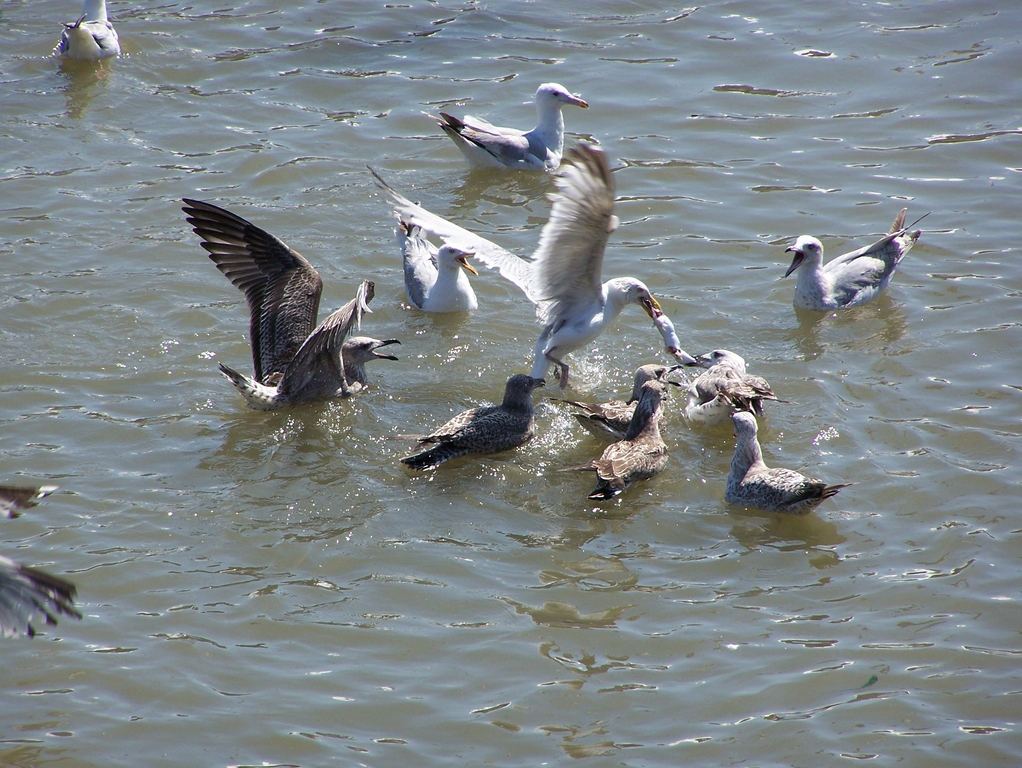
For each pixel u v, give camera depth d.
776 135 21.80
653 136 21.83
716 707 9.77
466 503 12.86
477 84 23.89
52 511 12.32
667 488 13.27
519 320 17.33
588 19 26.78
